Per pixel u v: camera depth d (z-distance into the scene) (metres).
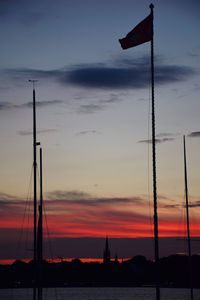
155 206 48.19
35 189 71.38
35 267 71.19
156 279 48.09
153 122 49.03
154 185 48.31
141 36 50.25
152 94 49.50
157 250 48.09
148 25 50.16
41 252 70.56
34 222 71.38
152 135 48.88
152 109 49.22
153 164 48.44
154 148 48.62
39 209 72.12
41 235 70.81
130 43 50.50
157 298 47.84
